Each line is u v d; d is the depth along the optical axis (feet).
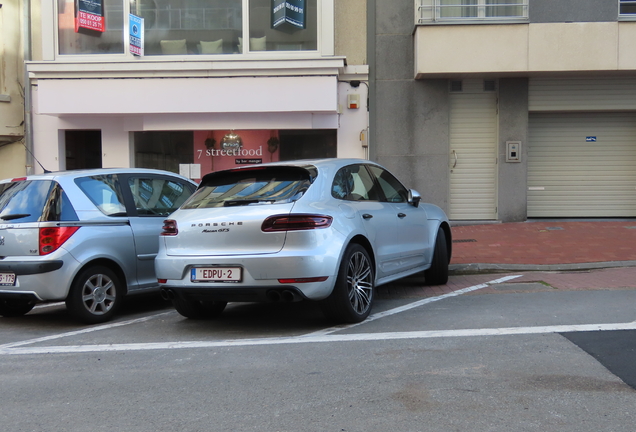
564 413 11.57
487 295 23.76
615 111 44.52
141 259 23.27
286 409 12.19
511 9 41.45
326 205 18.72
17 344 18.90
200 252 18.60
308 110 42.16
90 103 42.65
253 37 43.80
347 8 44.11
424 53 41.27
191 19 44.14
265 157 44.65
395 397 12.65
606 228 40.19
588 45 40.22
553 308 20.58
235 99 42.32
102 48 44.42
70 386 14.17
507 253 33.06
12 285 20.80
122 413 12.29
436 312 20.85
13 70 45.34
